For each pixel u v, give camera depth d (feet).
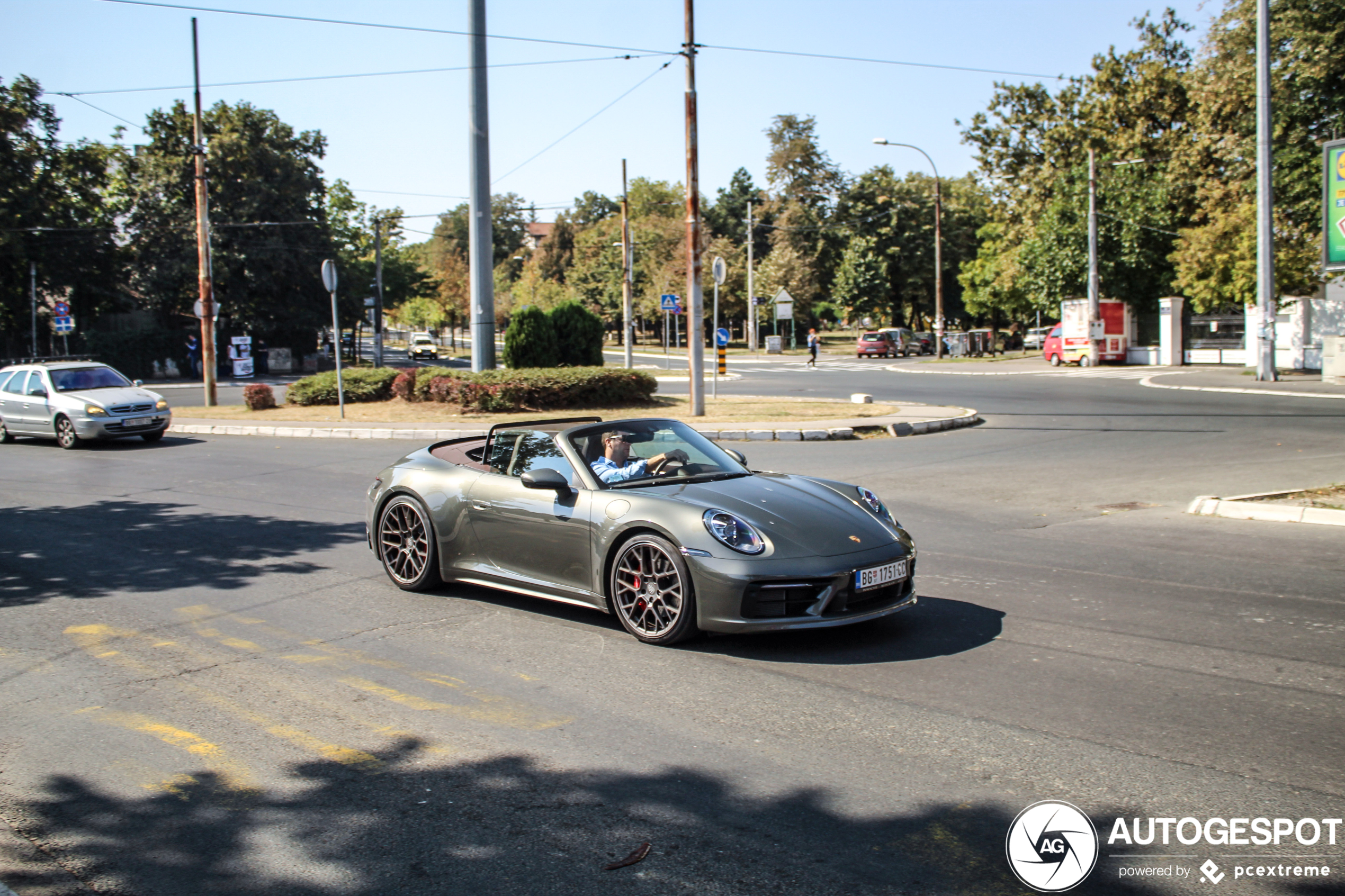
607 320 310.04
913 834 11.10
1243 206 107.96
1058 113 167.02
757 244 292.20
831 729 14.23
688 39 62.28
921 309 288.71
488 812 11.93
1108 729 13.93
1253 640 17.92
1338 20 88.99
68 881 10.58
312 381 78.02
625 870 10.48
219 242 166.20
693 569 17.83
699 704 15.42
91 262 154.40
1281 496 31.68
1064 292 148.36
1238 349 127.85
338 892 10.21
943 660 17.24
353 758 13.66
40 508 36.35
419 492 23.03
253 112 172.65
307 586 24.02
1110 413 66.03
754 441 54.65
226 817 12.01
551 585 20.52
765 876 10.27
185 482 42.60
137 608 22.24
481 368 70.69
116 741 14.48
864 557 17.97
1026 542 27.48
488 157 67.82
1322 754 12.96
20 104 145.38
